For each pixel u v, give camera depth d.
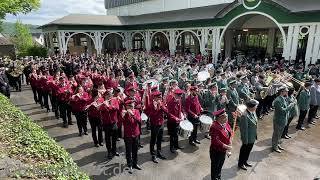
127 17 35.72
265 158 8.26
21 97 16.61
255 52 25.56
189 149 8.98
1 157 5.21
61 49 29.83
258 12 19.78
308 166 7.76
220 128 6.49
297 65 16.17
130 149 7.38
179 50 29.94
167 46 34.06
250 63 19.59
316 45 17.52
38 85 13.50
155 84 11.45
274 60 19.16
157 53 27.05
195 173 7.45
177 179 7.14
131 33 33.38
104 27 31.80
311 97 10.72
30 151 5.71
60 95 10.83
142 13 38.19
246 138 7.21
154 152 8.15
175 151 8.80
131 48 33.91
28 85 20.48
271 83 12.38
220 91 10.12
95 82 13.55
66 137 10.05
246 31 27.25
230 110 10.14
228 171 7.50
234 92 10.26
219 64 20.17
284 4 18.03
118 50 33.91
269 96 12.24
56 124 11.55
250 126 7.22
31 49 32.84
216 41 23.08
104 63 19.12
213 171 6.75
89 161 8.12
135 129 7.36
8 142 6.08
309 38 17.73
